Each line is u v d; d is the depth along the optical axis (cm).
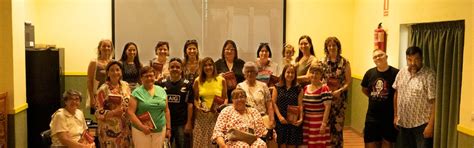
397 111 543
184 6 810
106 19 800
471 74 471
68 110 490
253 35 820
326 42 596
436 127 522
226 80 554
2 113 546
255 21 819
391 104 560
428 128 517
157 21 808
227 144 459
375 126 564
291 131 552
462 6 500
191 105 544
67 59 796
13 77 564
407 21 630
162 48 609
